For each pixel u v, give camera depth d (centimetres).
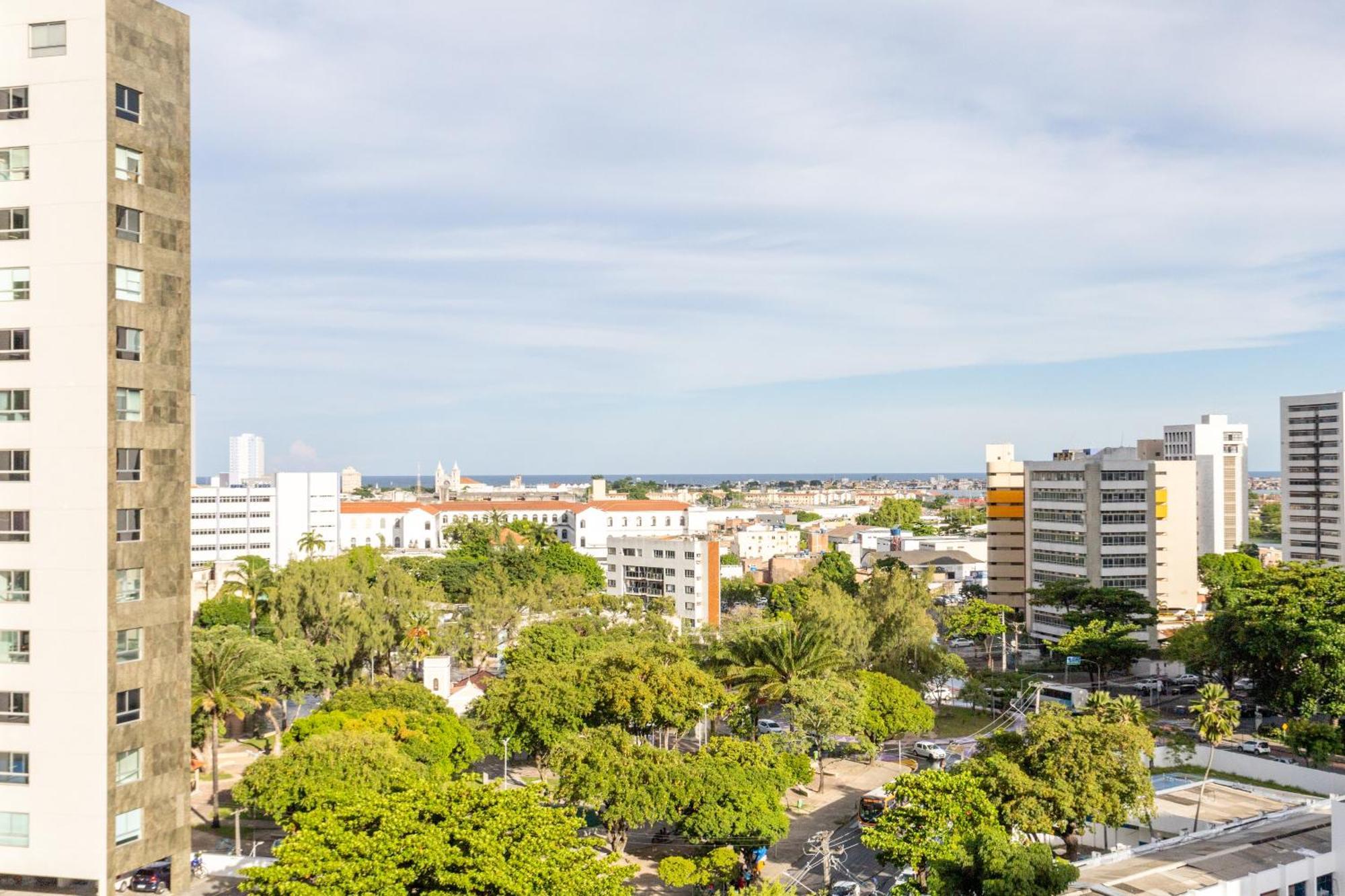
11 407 5831
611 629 13738
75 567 5719
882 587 13012
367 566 14088
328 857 4684
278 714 11538
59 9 5825
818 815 8881
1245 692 13338
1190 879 6156
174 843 6084
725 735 11012
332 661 10788
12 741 5744
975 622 15150
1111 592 14475
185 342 6238
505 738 9094
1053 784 6650
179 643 6138
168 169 6150
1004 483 18688
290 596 11562
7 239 5862
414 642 12544
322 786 6619
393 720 8300
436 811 4981
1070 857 7000
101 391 5731
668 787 6988
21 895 5741
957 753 10512
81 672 5694
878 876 7319
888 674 11856
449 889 4641
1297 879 6275
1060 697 13088
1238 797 8225
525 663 11738
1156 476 17475
